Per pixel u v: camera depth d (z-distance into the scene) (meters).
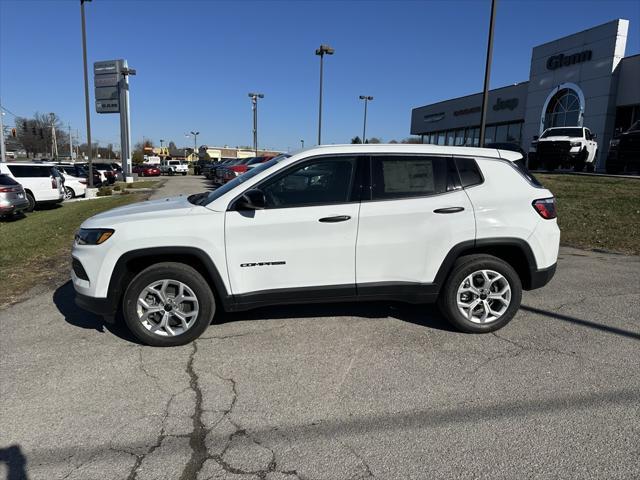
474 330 4.38
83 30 24.61
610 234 8.96
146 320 4.10
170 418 3.06
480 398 3.26
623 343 4.17
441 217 4.20
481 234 4.25
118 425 2.98
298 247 4.08
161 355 3.99
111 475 2.51
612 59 25.66
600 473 2.49
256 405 3.20
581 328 4.52
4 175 13.27
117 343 4.24
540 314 4.90
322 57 28.44
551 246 4.41
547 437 2.81
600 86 26.47
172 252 3.99
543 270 4.41
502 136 37.50
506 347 4.10
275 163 4.21
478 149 4.46
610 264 7.05
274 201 4.11
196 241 3.99
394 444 2.76
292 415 3.08
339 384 3.48
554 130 21.00
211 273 4.04
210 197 4.34
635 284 5.98
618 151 18.47
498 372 3.64
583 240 8.73
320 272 4.14
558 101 29.78
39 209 16.86
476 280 4.38
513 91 35.44
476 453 2.67
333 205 4.11
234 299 4.10
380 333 4.42
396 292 4.26
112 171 30.48
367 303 5.24
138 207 4.50
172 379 3.57
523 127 33.91
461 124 42.78
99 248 3.97
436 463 2.59
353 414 3.08
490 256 4.34
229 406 3.19
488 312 4.38
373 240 4.14
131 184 28.92
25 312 5.11
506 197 4.32
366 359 3.88
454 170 4.30
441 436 2.83
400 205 4.16
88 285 4.04
